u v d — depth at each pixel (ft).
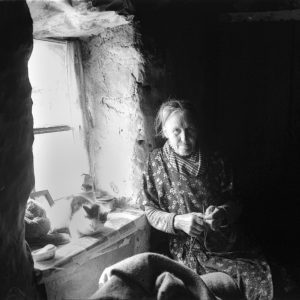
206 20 6.29
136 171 5.18
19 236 3.22
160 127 5.33
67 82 5.15
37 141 4.72
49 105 4.92
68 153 5.21
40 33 4.49
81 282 4.11
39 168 4.78
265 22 6.57
